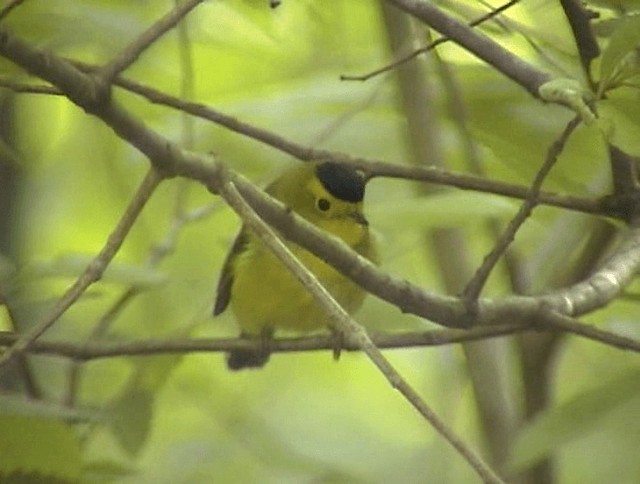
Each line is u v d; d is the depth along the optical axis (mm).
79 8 10234
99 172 12805
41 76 6227
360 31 11719
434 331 8133
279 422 13250
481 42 8086
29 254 12469
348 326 5805
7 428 6875
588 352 12266
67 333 11445
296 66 11648
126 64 6387
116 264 8742
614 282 7957
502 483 5363
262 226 6145
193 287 11953
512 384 11266
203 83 11633
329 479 12547
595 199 8180
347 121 11414
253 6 10969
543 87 6500
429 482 12875
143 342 7957
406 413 13500
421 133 10945
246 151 11641
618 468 11883
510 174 10203
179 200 11125
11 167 12328
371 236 10266
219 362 13148
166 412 12633
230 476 12422
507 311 7484
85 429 9023
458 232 11312
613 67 6535
